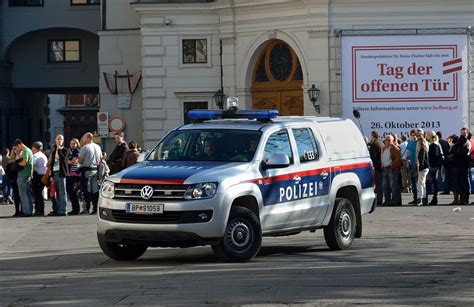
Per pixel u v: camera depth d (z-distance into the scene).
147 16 60.25
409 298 16.11
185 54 60.25
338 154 24.02
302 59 56.66
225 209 20.72
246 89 58.94
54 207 39.56
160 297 16.61
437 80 56.47
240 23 58.88
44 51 72.62
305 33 56.38
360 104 56.19
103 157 41.34
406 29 56.19
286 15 56.94
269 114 23.02
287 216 22.30
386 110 56.22
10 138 72.69
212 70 59.88
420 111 56.38
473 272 19.39
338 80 56.12
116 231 21.08
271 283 17.98
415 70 56.34
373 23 56.09
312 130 23.48
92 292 17.45
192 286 17.81
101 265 21.91
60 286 18.42
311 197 23.00
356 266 20.55
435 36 56.34
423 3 56.12
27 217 38.75
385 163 41.56
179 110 60.31
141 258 23.17
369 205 25.16
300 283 17.94
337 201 23.86
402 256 22.48
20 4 71.25
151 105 60.41
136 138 63.12
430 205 41.47
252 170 21.52
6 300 16.80
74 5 70.81
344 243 24.00
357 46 56.09
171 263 21.84
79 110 103.38
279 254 23.23
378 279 18.41
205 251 24.70
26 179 39.47
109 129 61.72
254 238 21.39
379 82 56.19
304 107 56.72
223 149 22.11
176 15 59.88
